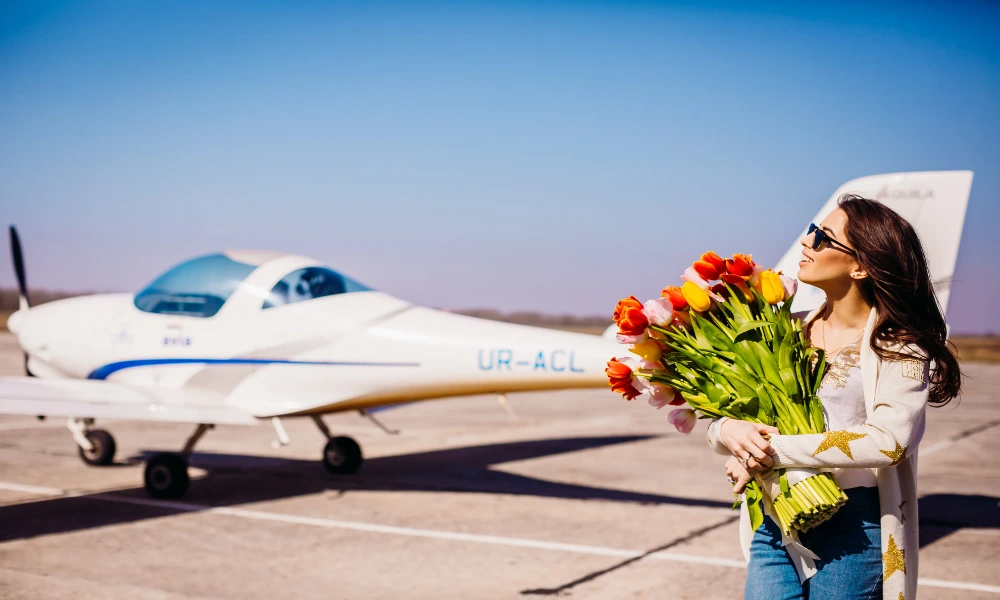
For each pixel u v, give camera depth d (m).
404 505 6.40
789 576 1.99
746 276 2.01
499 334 6.57
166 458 6.60
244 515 6.03
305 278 7.07
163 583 4.34
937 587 4.34
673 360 2.09
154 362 7.28
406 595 4.16
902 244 1.92
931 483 7.51
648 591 4.22
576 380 6.36
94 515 6.01
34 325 7.88
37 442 9.88
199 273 7.32
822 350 2.00
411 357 6.68
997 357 42.16
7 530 5.53
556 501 6.56
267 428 11.88
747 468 1.93
